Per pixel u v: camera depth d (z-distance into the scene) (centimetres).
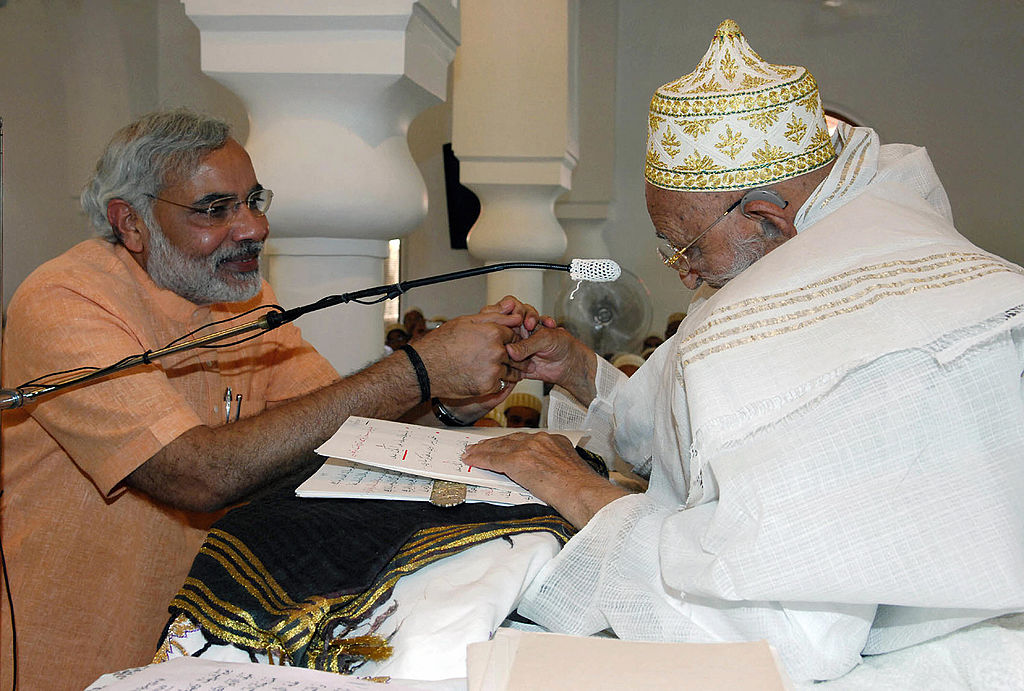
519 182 541
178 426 155
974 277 105
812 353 101
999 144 841
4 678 162
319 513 119
